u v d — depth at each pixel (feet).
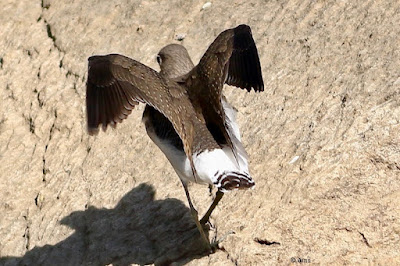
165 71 41.06
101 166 45.98
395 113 39.24
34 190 47.21
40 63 54.08
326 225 36.94
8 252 43.91
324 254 36.14
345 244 36.37
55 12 57.06
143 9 54.60
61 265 41.34
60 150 48.34
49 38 55.52
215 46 35.91
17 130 50.98
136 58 51.37
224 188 33.47
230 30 36.06
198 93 36.04
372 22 45.06
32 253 42.91
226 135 35.27
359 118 39.81
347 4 47.39
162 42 51.93
